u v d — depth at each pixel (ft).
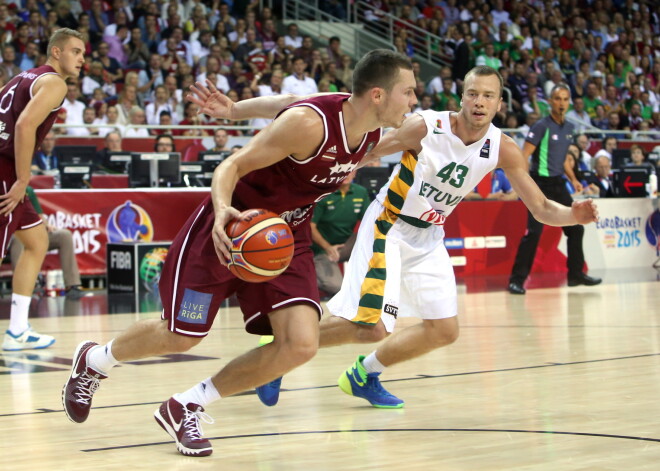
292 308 10.05
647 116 56.70
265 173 9.82
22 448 10.18
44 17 44.14
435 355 17.20
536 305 26.07
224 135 36.37
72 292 28.96
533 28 59.31
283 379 14.82
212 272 9.94
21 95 16.44
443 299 12.50
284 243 9.21
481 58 52.80
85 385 10.84
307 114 9.39
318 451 9.95
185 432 9.84
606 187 41.27
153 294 29.86
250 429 11.16
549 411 12.00
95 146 33.53
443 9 57.98
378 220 12.76
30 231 18.08
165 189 31.78
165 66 43.96
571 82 55.47
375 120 9.60
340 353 17.61
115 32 44.83
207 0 49.98
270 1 53.21
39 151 33.76
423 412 12.10
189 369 15.75
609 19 64.49
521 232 37.60
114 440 10.59
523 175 12.62
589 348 17.84
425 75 54.85
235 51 47.21
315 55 48.03
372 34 55.62
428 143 12.35
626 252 40.04
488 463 9.27
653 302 26.45
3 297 29.53
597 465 9.11
